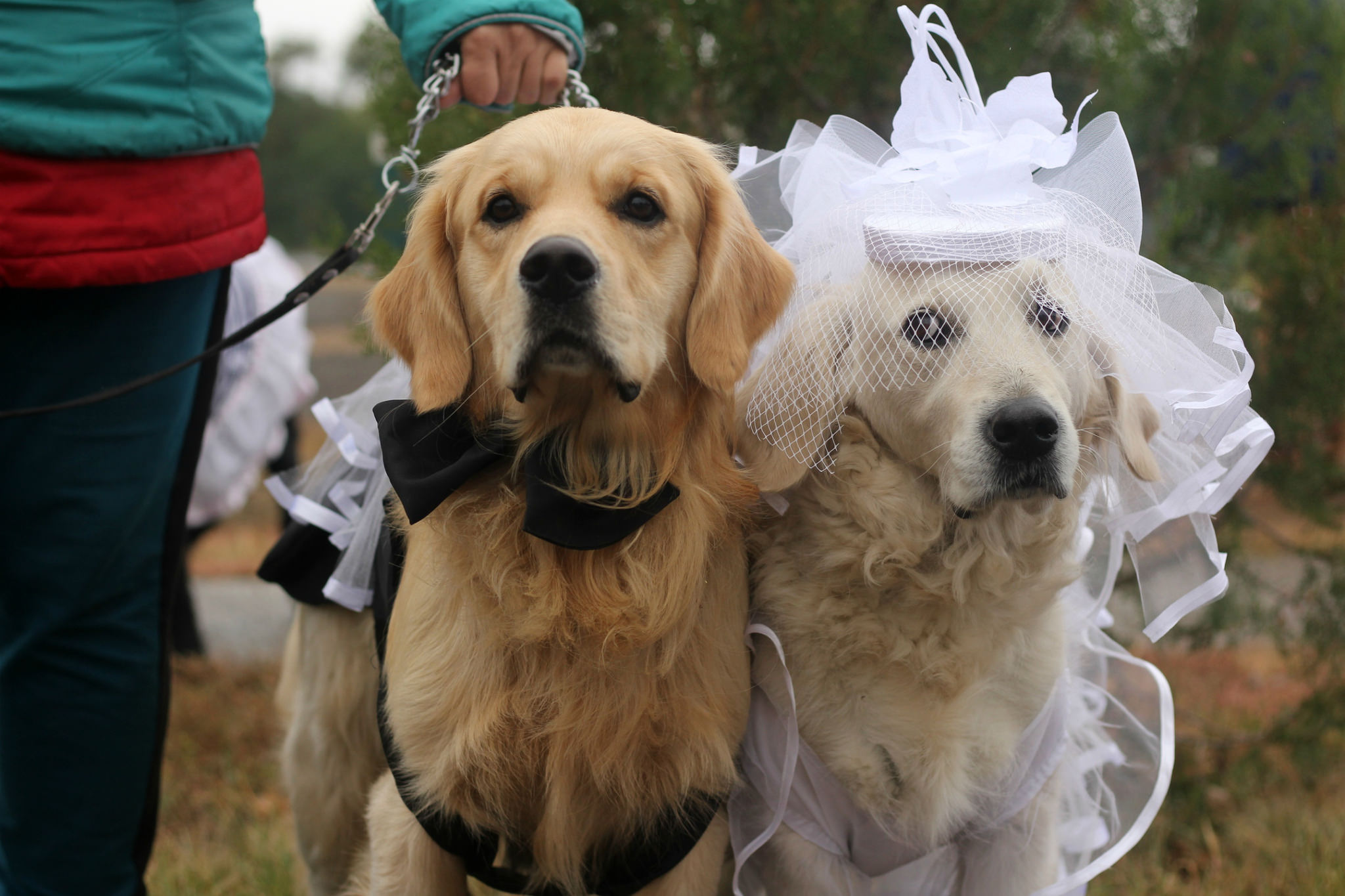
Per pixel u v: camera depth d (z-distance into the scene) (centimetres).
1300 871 324
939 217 202
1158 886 322
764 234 254
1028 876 215
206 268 227
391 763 208
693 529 200
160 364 226
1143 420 215
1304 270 370
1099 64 364
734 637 206
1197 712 414
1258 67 380
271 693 494
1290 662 418
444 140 356
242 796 391
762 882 222
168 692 245
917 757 203
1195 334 217
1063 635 219
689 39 350
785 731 205
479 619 198
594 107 253
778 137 364
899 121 218
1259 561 473
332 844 267
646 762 200
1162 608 227
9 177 202
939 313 200
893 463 206
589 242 187
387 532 235
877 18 357
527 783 202
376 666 252
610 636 191
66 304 214
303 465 267
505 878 224
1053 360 201
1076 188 222
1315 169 390
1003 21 358
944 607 205
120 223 211
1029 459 192
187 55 216
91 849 237
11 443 217
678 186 205
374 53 382
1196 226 392
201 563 829
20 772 233
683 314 207
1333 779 388
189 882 324
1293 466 387
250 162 242
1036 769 210
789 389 207
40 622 225
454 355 207
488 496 202
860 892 216
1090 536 240
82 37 203
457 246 210
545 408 197
